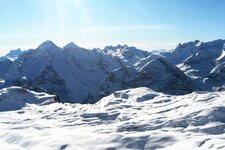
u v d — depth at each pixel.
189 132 40.16
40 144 40.44
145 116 54.75
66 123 60.56
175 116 48.69
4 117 73.50
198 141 34.00
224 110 45.50
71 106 91.56
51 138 42.28
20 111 85.69
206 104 57.03
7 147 40.03
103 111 70.19
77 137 41.16
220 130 39.88
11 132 47.66
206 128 40.66
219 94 70.31
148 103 77.94
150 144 35.97
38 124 59.91
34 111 84.88
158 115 53.56
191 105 60.03
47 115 74.00
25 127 57.06
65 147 37.88
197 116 45.09
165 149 34.03
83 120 63.25
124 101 90.88
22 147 40.59
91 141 39.09
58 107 90.38
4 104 101.69
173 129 42.84
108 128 49.41
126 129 46.19
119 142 37.66
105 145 37.22
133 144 36.66
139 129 45.41
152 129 44.62
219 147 30.78
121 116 60.00
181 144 34.47
